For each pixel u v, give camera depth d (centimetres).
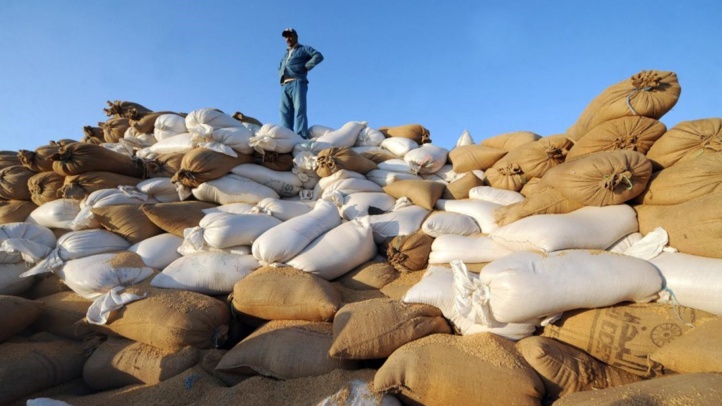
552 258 261
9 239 345
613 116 362
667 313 237
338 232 364
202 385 272
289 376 262
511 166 425
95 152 411
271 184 470
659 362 214
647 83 346
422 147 530
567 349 243
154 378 282
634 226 299
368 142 583
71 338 331
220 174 431
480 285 265
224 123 466
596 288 241
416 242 361
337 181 454
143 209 376
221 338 313
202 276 341
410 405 237
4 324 288
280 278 315
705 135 305
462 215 396
